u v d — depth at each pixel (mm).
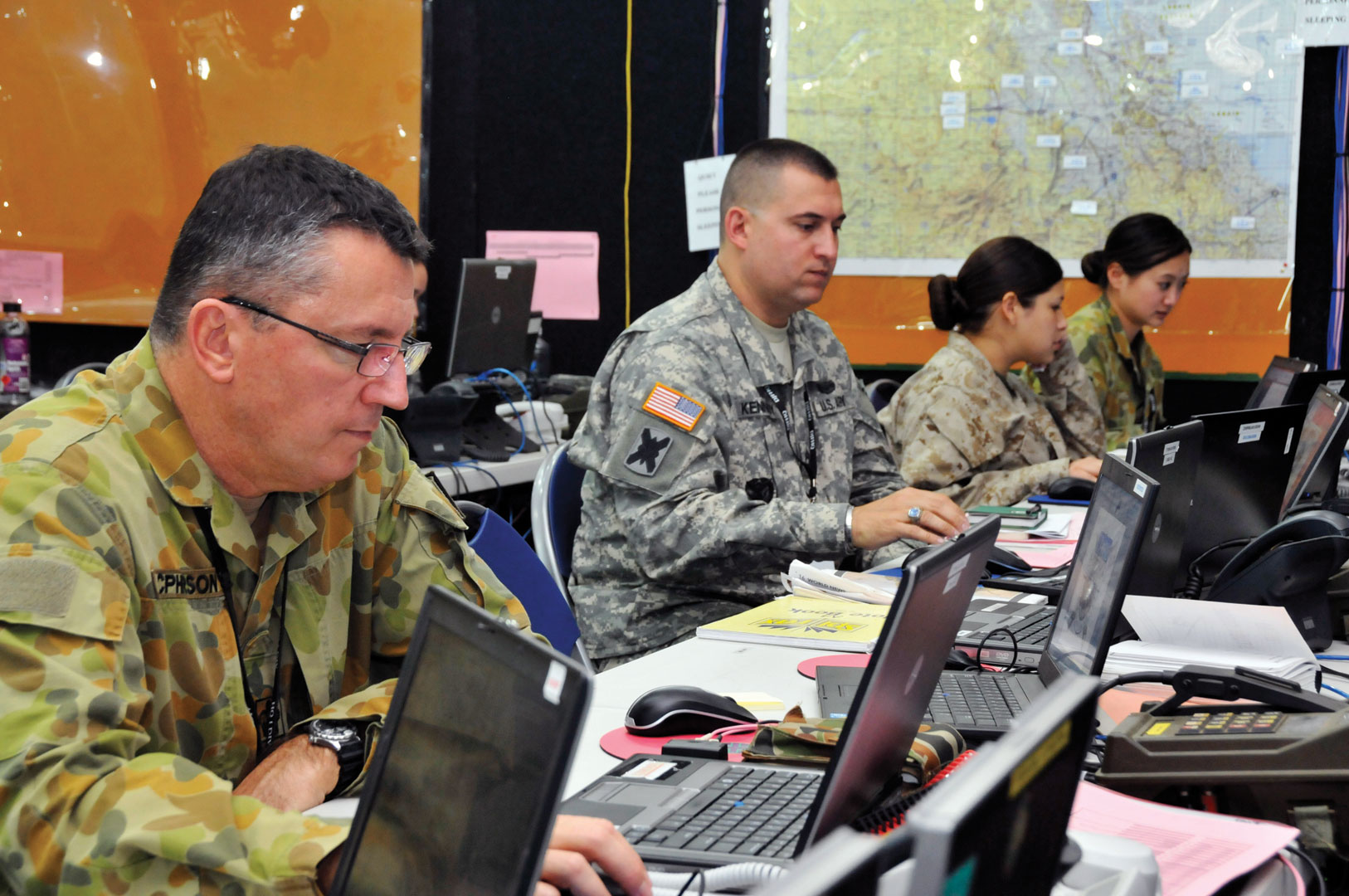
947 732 1180
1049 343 3326
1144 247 4090
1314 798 1021
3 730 912
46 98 4414
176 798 891
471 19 4945
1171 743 1081
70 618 972
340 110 4746
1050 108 4582
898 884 436
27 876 885
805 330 2627
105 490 1074
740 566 2143
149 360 1145
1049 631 1668
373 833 818
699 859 939
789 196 2400
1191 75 4469
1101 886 778
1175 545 1771
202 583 1163
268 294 1063
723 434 2340
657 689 1336
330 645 1298
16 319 4281
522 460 3715
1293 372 3412
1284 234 4469
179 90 4574
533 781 672
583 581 2332
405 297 1115
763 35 4754
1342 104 4422
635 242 4977
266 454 1128
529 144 5012
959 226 4699
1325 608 1746
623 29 4871
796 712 1262
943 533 2002
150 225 4590
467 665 773
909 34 4637
